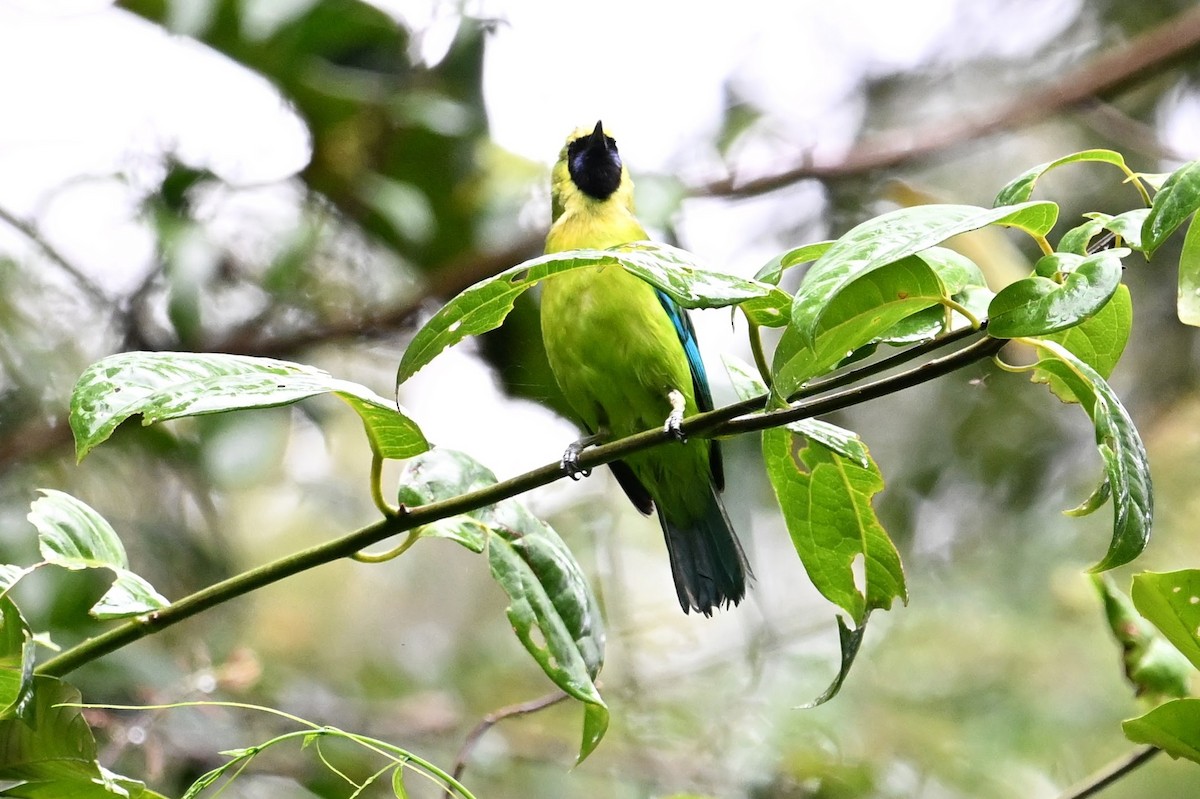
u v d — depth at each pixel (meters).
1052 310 3.88
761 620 14.05
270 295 11.34
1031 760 12.72
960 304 4.72
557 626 5.06
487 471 5.27
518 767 12.69
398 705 12.72
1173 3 14.70
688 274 3.96
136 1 10.77
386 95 11.34
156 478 11.47
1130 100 14.61
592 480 12.97
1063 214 13.92
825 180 12.76
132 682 9.65
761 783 11.77
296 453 13.45
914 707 13.15
